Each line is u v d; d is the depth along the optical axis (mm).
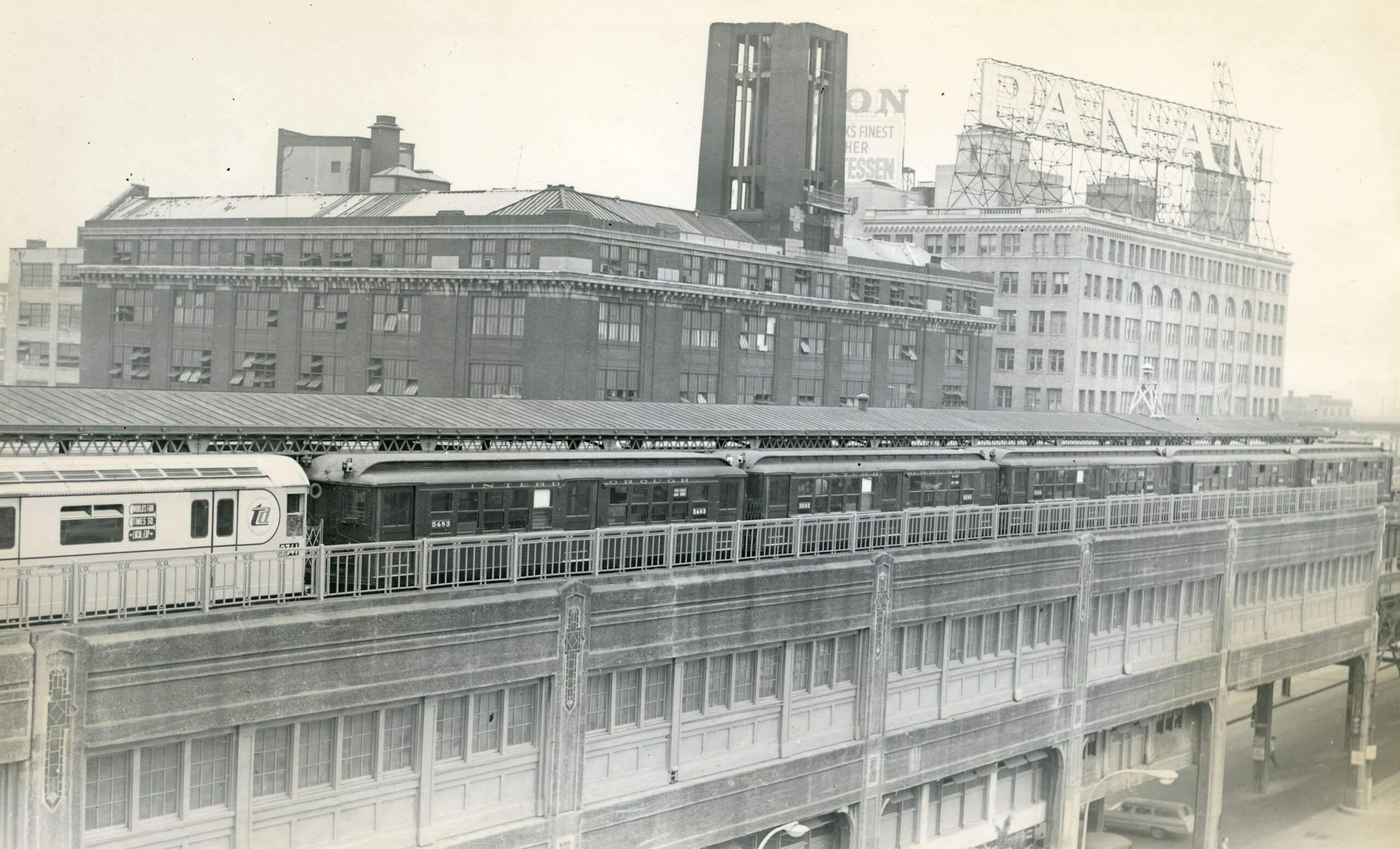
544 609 29750
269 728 25797
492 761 29500
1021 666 45562
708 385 72375
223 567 26359
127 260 67688
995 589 43438
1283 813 62094
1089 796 48844
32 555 24734
